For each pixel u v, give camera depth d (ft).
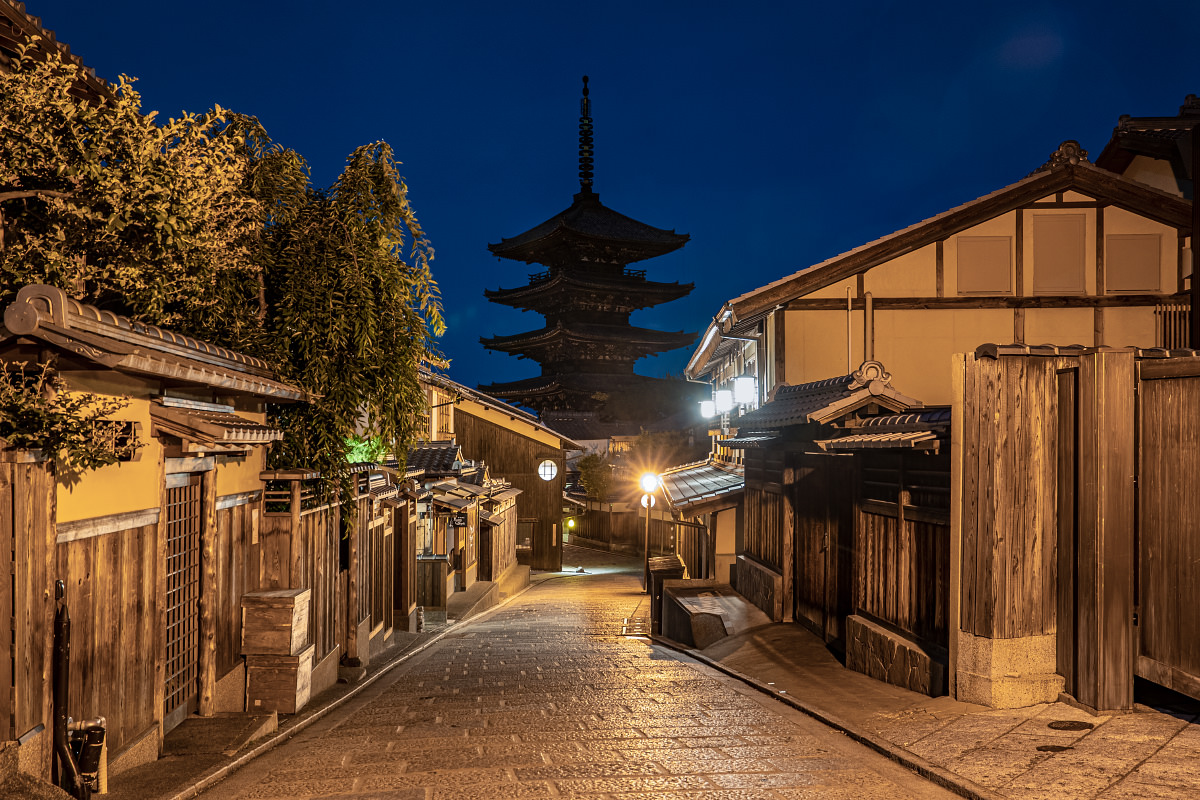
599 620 68.13
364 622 41.83
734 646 44.19
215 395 27.96
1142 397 23.59
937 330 57.36
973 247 57.41
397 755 22.54
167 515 23.29
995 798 17.20
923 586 30.42
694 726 26.00
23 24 24.35
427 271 38.14
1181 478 22.11
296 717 28.30
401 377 36.60
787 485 48.32
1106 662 23.34
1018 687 24.79
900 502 32.14
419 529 72.43
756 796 18.13
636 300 236.84
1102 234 56.80
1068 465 24.84
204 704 25.73
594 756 21.95
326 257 35.04
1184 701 23.66
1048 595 25.25
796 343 57.57
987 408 25.21
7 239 22.15
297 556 31.35
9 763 14.93
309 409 34.78
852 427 36.24
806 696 30.76
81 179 21.22
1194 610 21.59
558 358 241.76
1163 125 43.96
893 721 24.94
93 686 18.90
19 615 15.53
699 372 92.84
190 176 22.76
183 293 25.63
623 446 187.83
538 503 133.39
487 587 88.17
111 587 19.77
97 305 25.30
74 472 17.74
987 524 25.14
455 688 35.09
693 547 75.66
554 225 223.92
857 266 57.31
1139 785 17.44
